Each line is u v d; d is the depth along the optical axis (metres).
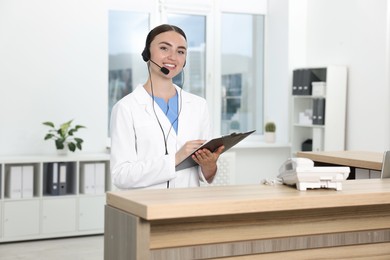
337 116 6.23
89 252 5.01
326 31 6.55
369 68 6.00
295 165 2.28
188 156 2.50
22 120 5.72
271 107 7.11
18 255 4.89
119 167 2.59
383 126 5.83
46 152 5.81
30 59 5.73
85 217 5.61
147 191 2.18
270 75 7.11
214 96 6.88
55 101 5.84
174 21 6.67
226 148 2.61
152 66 2.74
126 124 2.64
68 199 5.53
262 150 6.93
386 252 2.36
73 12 5.88
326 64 6.57
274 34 7.03
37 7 5.73
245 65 7.08
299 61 6.86
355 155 3.70
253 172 6.90
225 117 6.98
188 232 2.01
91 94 5.99
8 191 5.45
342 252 2.27
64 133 5.61
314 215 2.21
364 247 2.31
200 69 6.85
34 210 5.41
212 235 2.05
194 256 2.02
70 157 5.52
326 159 3.67
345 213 2.27
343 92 6.25
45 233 5.46
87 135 5.98
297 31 6.84
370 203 2.17
